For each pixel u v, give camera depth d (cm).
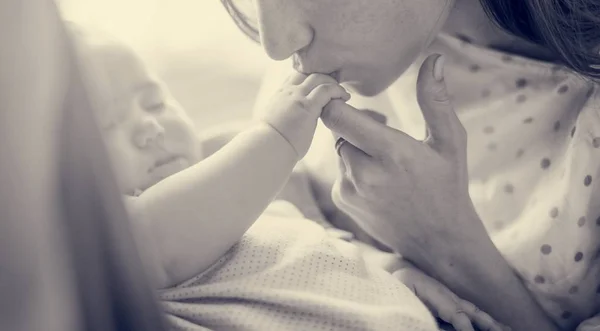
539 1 67
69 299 36
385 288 75
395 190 71
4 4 35
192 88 112
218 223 69
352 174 73
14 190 35
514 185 78
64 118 37
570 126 75
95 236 38
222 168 70
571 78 74
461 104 81
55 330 36
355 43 65
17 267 35
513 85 77
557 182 74
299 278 72
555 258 75
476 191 81
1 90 35
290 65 101
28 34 35
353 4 62
